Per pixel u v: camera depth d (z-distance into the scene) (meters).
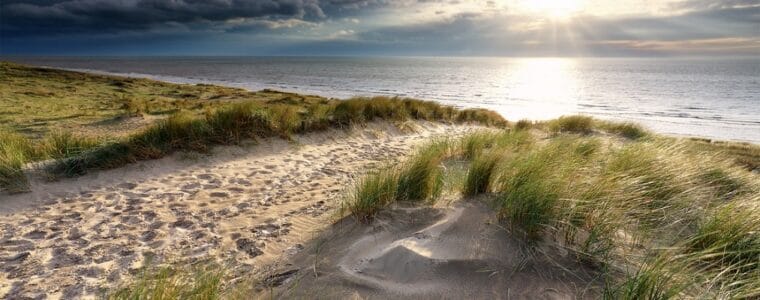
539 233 3.05
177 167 6.27
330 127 9.62
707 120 30.11
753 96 55.22
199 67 146.25
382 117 11.48
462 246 2.99
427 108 14.65
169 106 17.83
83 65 129.00
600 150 6.32
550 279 2.58
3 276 3.13
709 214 3.34
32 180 5.32
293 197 5.21
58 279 3.10
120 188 5.33
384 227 3.58
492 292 2.49
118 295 2.69
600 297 2.37
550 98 48.53
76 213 4.49
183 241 3.82
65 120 13.19
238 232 4.02
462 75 119.31
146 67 127.44
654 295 2.16
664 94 58.19
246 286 2.89
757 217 2.89
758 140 22.02
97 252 3.58
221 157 6.87
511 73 147.62
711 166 5.25
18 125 11.96
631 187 3.71
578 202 3.22
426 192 4.26
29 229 4.05
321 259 3.25
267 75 93.38
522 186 3.46
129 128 12.09
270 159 7.11
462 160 6.82
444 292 2.52
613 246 2.85
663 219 3.37
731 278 2.30
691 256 2.63
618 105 41.09
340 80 79.06
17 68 43.50
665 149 5.80
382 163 7.33
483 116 16.39
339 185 5.84
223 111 8.52
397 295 2.55
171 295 2.49
